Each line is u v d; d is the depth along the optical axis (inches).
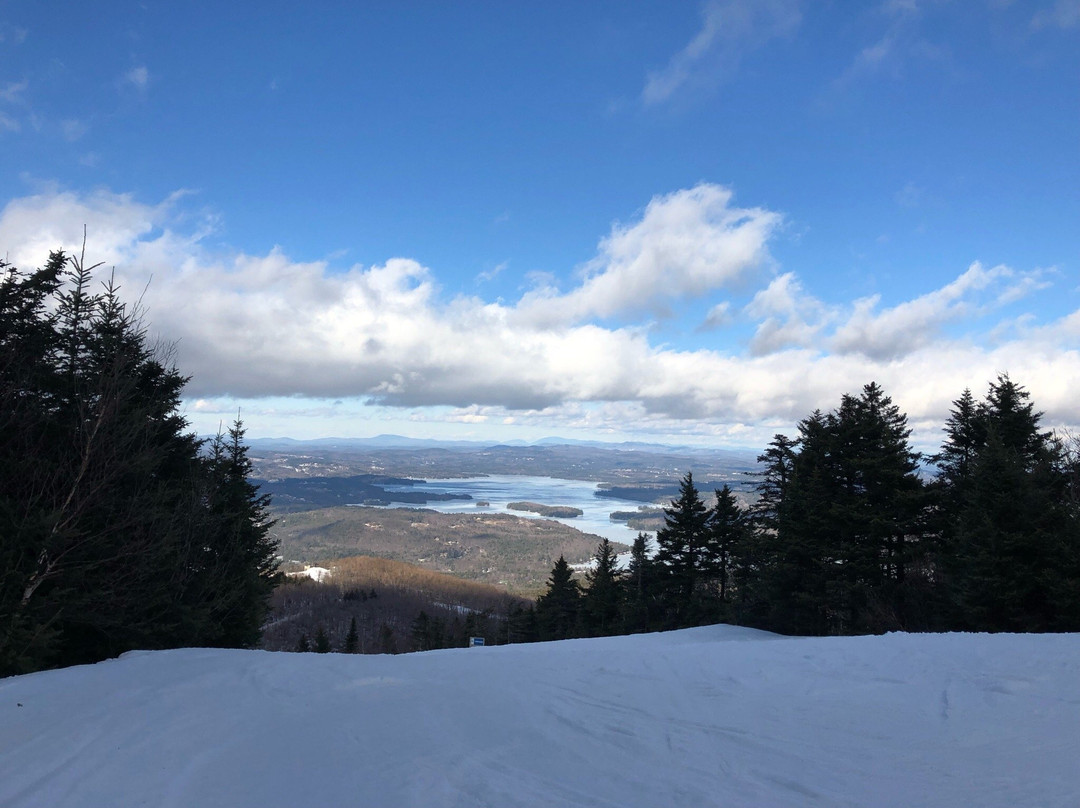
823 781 164.1
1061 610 679.7
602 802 152.6
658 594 1461.6
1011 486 751.1
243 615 759.1
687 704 248.2
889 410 1039.0
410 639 2405.3
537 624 2070.6
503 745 199.0
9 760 187.8
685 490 1425.9
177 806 155.4
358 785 166.1
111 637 478.0
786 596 1053.2
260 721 227.6
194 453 681.0
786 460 1216.2
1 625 360.8
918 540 981.2
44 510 395.9
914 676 277.3
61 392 480.4
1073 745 180.1
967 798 148.6
